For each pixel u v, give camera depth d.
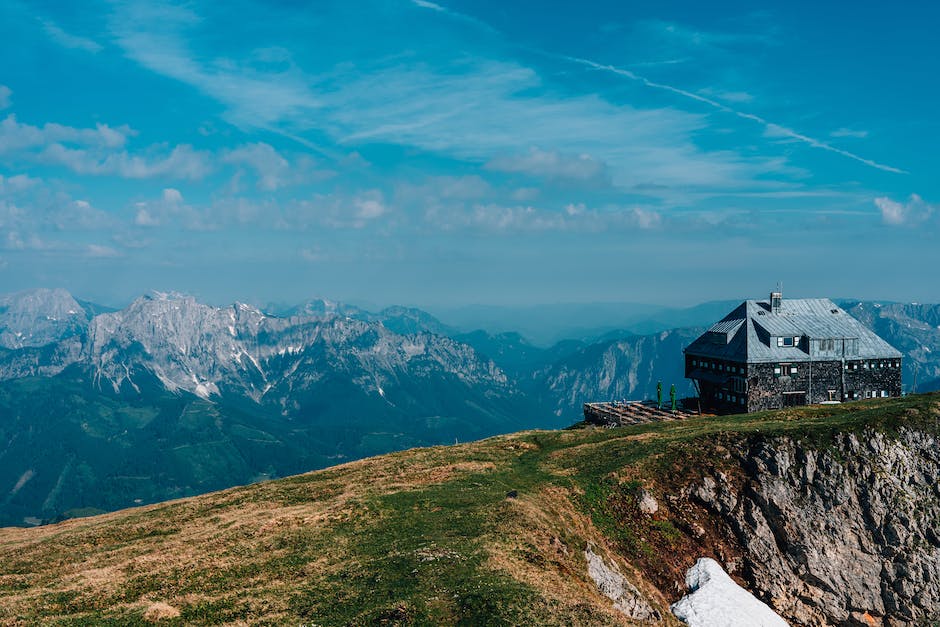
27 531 80.81
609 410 134.50
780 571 70.19
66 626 41.25
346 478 85.00
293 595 45.47
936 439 77.88
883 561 71.88
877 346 127.88
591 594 50.91
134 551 59.12
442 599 44.00
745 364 121.38
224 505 78.25
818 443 77.19
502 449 97.12
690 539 70.62
